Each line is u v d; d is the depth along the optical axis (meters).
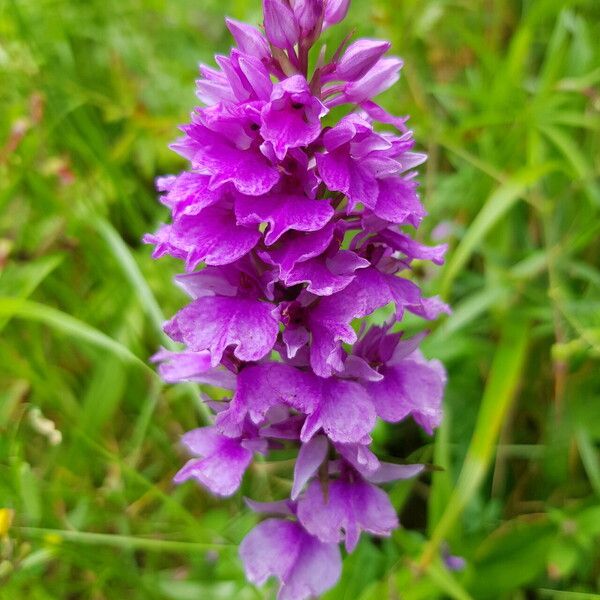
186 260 0.05
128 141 0.12
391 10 0.12
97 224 0.10
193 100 0.13
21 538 0.08
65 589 0.09
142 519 0.10
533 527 0.09
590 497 0.09
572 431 0.10
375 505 0.06
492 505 0.10
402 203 0.06
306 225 0.05
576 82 0.12
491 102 0.12
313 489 0.06
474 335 0.12
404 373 0.06
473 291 0.12
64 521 0.08
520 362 0.08
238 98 0.06
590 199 0.11
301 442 0.06
